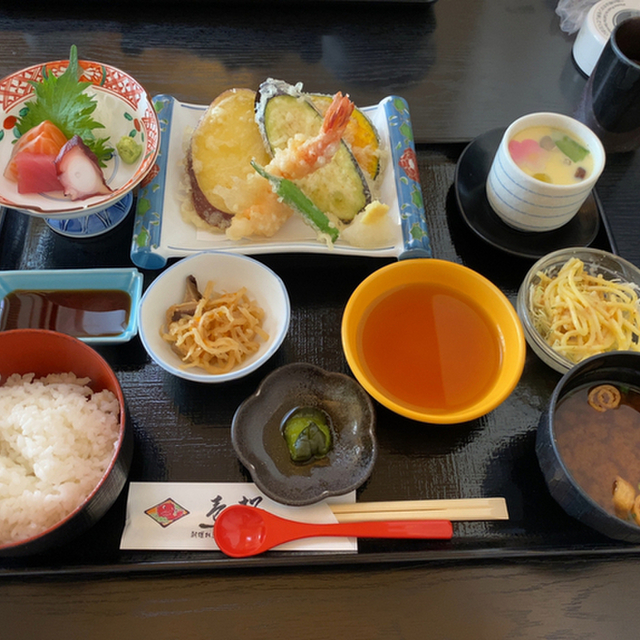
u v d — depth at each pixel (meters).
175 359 0.44
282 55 0.59
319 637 0.38
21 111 0.49
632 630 0.39
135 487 0.41
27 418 0.40
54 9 0.60
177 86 0.57
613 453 0.41
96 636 0.37
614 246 0.50
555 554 0.40
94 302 0.46
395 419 0.44
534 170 0.49
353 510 0.41
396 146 0.51
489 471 0.43
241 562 0.39
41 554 0.39
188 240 0.48
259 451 0.42
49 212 0.44
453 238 0.51
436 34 0.62
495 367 0.45
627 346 0.45
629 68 0.49
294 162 0.46
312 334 0.47
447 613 0.39
